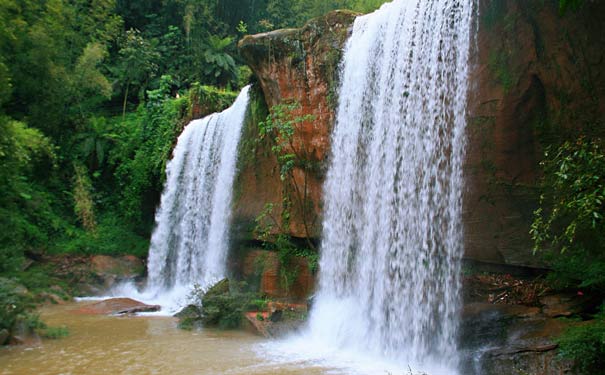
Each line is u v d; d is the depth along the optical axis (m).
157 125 23.53
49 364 8.95
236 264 16.28
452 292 9.46
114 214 23.50
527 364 7.23
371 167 11.79
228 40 30.61
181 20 32.00
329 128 13.36
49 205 22.14
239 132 17.44
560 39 8.40
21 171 20.78
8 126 17.14
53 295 16.92
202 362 9.07
